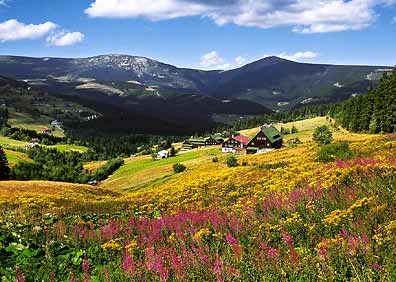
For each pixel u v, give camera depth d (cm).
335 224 1338
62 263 1423
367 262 1041
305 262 1097
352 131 13812
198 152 17612
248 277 1089
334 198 1719
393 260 1009
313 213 1573
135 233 1825
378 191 1623
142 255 1438
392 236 1112
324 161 3728
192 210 2538
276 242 1365
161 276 1142
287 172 3478
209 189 3662
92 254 1521
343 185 1905
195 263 1223
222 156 14238
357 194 1659
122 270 1280
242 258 1203
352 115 14300
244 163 7131
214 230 1611
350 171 2080
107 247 1530
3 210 2767
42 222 2194
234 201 2658
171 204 3120
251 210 1861
